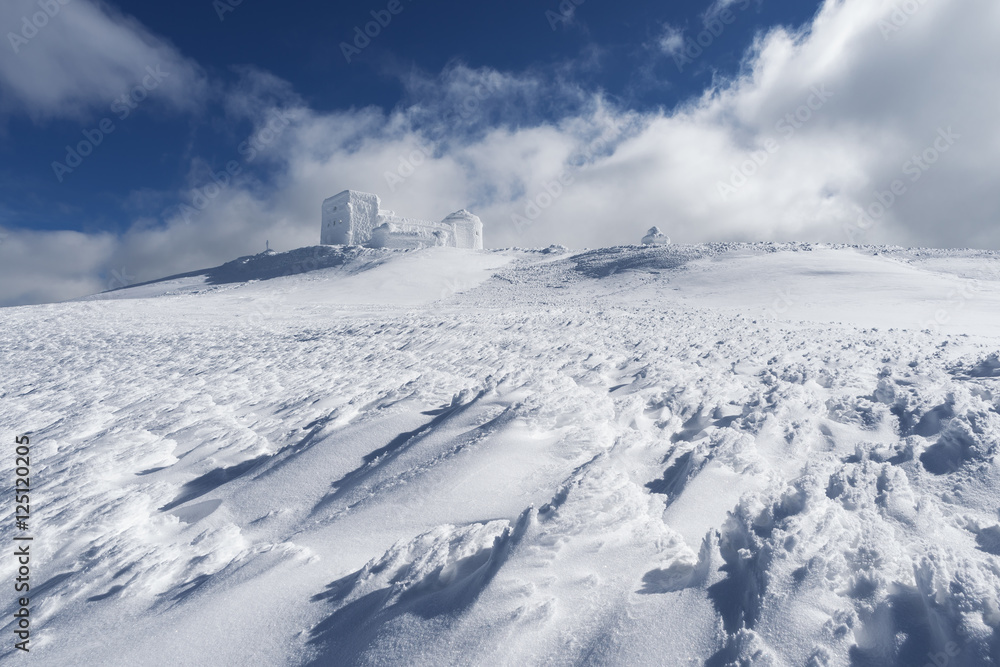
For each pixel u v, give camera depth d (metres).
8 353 22.86
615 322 19.52
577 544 3.26
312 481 5.72
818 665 2.25
